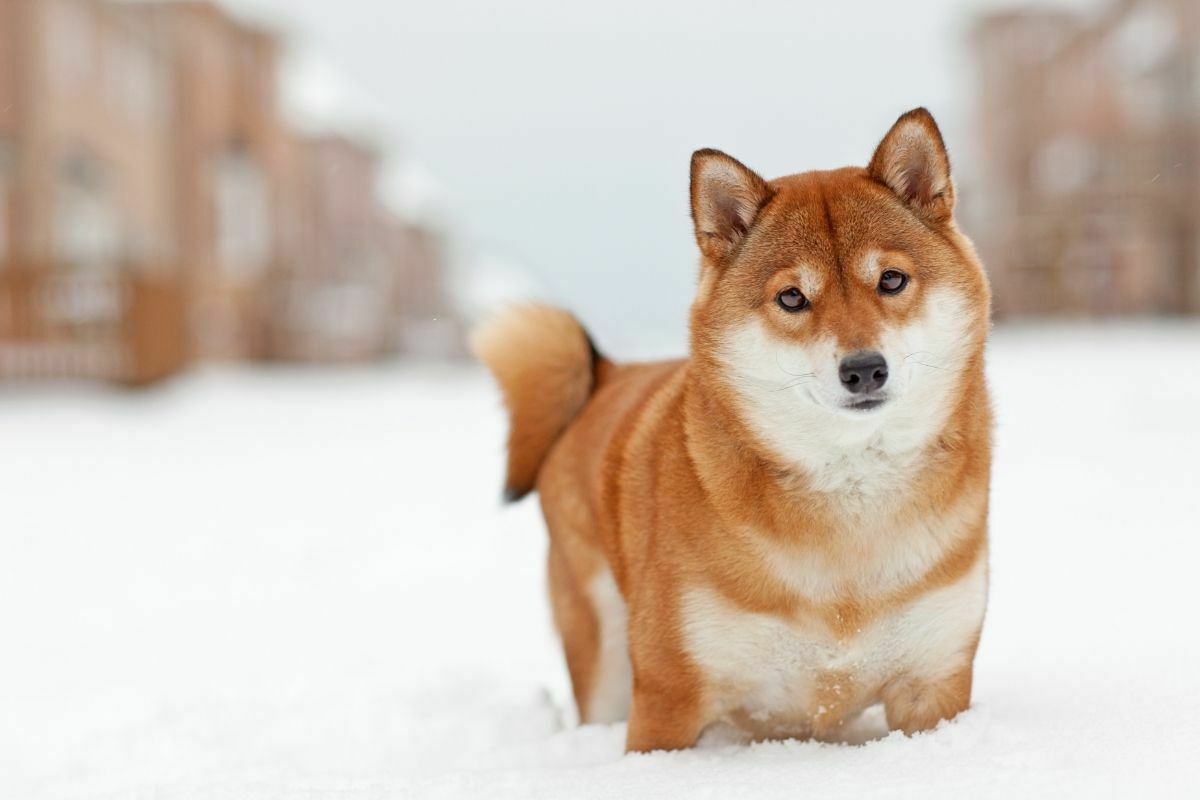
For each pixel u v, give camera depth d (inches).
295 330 1510.8
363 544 322.3
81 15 987.3
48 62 916.6
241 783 126.7
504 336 194.7
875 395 133.5
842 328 137.5
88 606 258.4
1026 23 1710.1
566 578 177.2
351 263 1817.2
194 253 1301.7
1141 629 176.4
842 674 139.6
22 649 224.4
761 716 145.4
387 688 187.8
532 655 214.1
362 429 642.2
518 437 195.5
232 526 352.8
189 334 973.2
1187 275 1384.1
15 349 706.2
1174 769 103.8
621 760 135.4
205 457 521.0
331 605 256.4
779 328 141.7
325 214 1726.1
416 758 156.5
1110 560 233.5
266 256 1487.5
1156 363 698.8
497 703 178.9
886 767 115.2
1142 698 133.8
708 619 138.4
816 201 149.3
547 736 165.5
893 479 136.3
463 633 229.9
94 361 710.5
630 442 160.4
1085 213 1407.5
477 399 857.5
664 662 141.6
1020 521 287.7
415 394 920.9
